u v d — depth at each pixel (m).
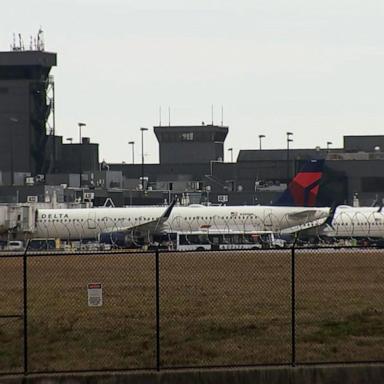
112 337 149.62
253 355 139.25
